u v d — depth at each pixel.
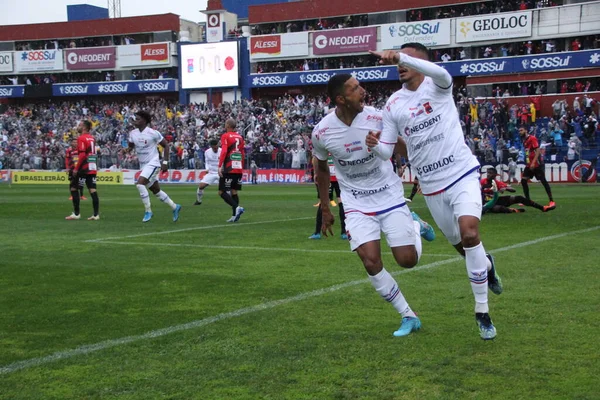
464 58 41.41
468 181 4.62
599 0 37.38
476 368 3.91
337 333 4.74
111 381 3.81
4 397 3.59
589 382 3.62
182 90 49.91
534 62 38.44
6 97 54.53
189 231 11.67
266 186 32.22
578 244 8.85
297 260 8.18
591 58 36.69
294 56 46.69
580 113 33.81
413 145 4.76
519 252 8.22
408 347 4.36
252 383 3.73
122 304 5.82
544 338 4.48
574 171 30.20
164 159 13.53
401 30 43.06
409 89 4.77
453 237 4.95
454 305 5.52
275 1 58.88
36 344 4.59
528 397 3.43
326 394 3.54
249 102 45.94
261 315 5.31
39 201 20.97
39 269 7.73
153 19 52.31
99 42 54.22
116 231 11.79
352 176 4.89
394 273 6.96
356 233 4.84
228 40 47.62
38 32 54.97
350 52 44.97
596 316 5.00
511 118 34.56
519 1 40.25
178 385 3.73
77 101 54.16
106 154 41.44
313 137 4.98
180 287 6.55
